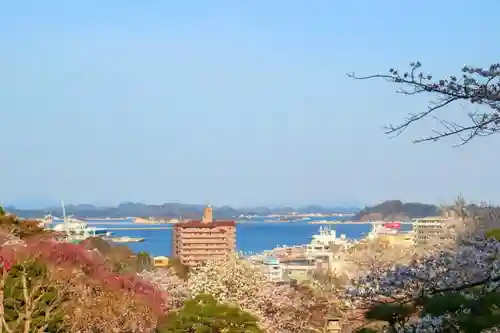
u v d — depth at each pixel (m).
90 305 15.80
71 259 15.86
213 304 17.70
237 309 18.08
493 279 7.42
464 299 7.21
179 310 18.61
